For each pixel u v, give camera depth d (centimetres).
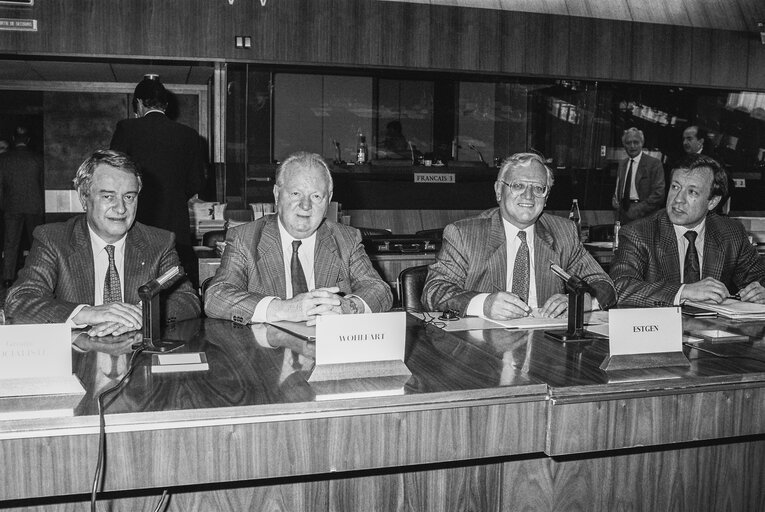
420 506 176
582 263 260
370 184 611
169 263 233
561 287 254
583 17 646
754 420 164
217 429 132
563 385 150
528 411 148
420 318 226
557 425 149
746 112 704
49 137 759
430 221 626
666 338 168
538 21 637
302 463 136
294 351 176
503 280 251
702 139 669
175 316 215
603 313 235
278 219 237
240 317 212
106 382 147
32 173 702
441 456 143
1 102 752
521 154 252
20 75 671
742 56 688
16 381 136
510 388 147
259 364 163
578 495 186
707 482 197
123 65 593
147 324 179
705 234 281
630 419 154
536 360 172
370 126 682
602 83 664
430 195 626
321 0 589
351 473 171
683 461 194
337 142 678
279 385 146
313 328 201
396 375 153
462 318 226
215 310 217
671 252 273
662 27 666
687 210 268
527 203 246
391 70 621
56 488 126
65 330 139
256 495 166
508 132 679
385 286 240
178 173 404
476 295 232
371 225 611
